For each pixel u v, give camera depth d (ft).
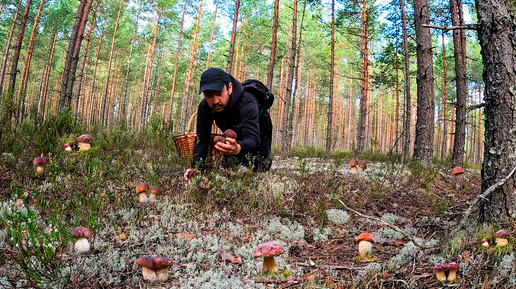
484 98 11.44
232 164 15.21
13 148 17.30
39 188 14.05
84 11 46.55
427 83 30.83
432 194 18.57
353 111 149.69
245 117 12.71
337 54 87.30
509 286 7.53
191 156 17.20
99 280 8.57
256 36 75.10
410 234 13.04
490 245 9.36
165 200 13.97
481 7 11.25
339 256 11.05
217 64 113.29
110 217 11.97
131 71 127.44
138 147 24.12
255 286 8.67
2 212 11.30
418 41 31.40
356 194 17.89
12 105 20.95
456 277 8.32
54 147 18.33
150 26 117.80
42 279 7.90
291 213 14.23
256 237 11.72
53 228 10.25
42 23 79.66
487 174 11.03
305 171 17.76
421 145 30.40
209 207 13.55
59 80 117.60
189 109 130.52
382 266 9.46
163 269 8.91
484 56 11.31
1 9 88.74
